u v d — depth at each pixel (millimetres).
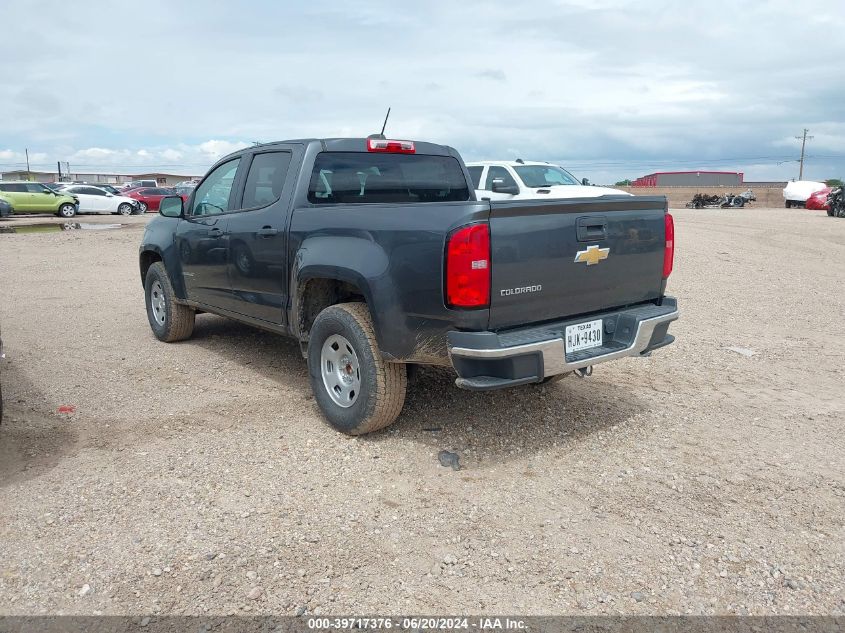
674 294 9914
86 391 5234
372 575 2924
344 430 4348
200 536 3195
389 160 5254
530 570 2971
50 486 3658
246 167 5445
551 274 3822
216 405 4945
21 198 29703
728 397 5266
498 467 3982
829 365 6172
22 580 2855
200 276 5906
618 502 3572
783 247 16375
